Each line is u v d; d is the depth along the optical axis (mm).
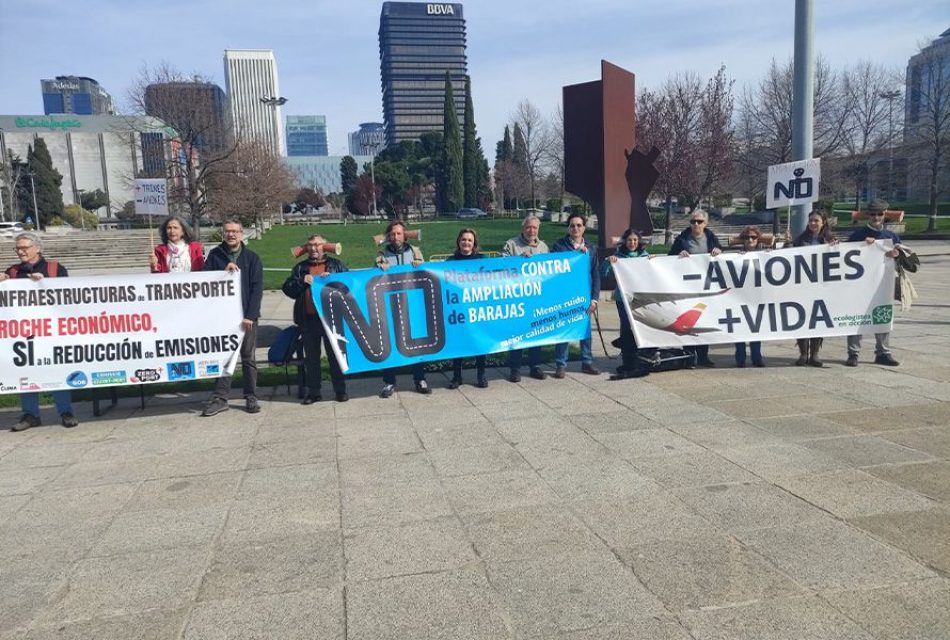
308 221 81938
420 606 3143
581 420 6039
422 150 98625
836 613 2986
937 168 35250
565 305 7625
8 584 3479
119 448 5707
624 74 14102
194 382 7953
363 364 6867
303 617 3084
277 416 6520
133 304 6508
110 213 100000
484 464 5008
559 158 58344
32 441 6020
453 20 168375
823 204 41781
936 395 6449
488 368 8398
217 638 2945
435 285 7102
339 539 3861
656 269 7570
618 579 3326
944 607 3008
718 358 8469
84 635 3006
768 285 7605
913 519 3877
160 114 37250
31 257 6504
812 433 5453
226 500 4488
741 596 3145
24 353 6316
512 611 3078
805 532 3762
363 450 5414
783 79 34625
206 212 43188
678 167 32312
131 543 3906
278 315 13844
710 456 5008
